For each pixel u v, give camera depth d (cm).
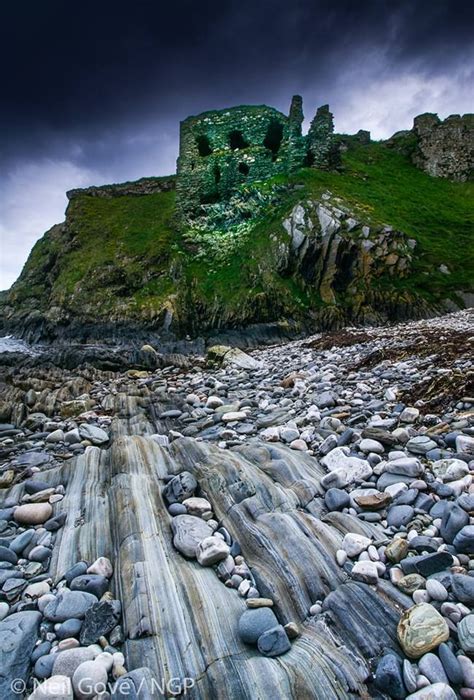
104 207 4709
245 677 298
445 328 1783
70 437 837
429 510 450
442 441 584
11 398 1138
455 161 5203
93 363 1866
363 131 5894
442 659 291
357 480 526
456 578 341
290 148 3806
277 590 369
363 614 340
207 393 1216
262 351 2238
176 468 599
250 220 3534
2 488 609
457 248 3192
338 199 3247
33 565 429
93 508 514
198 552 412
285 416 827
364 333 2142
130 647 324
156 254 3528
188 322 3061
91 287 3541
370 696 286
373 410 775
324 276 2916
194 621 344
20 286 4612
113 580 398
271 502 491
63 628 339
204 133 4062
